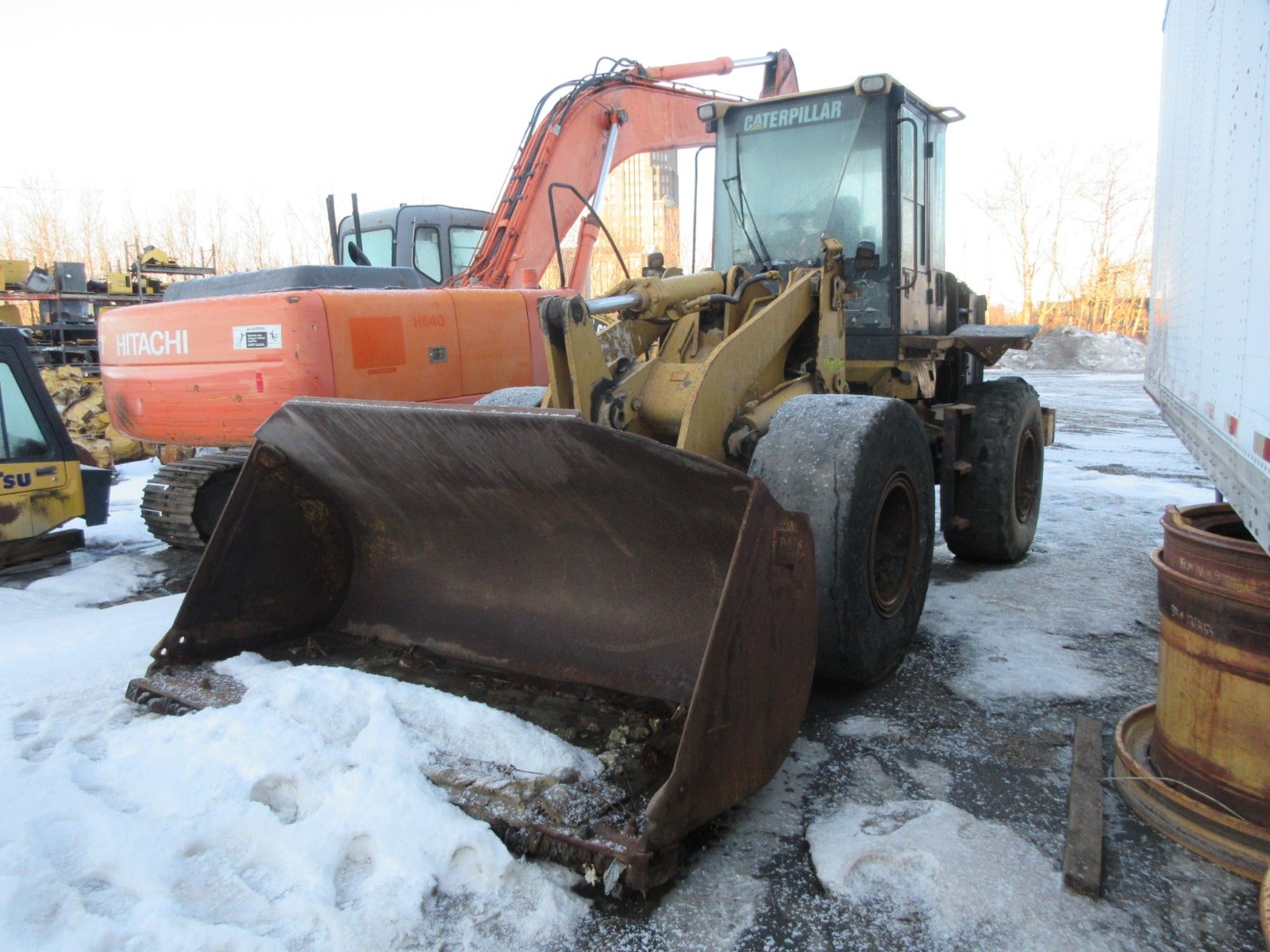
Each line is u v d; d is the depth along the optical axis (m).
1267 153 1.81
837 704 3.54
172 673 3.38
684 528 2.88
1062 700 3.58
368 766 2.61
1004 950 2.16
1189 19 3.35
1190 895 2.36
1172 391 3.78
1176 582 2.63
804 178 5.15
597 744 2.79
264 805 2.54
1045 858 2.51
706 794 2.40
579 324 3.47
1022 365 27.50
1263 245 1.81
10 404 5.55
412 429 2.95
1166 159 4.39
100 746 3.02
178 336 5.33
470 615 3.54
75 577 5.50
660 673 3.07
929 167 5.48
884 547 3.75
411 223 9.13
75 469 5.81
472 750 2.72
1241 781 2.50
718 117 5.36
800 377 4.30
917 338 5.08
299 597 3.72
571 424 2.53
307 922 2.16
